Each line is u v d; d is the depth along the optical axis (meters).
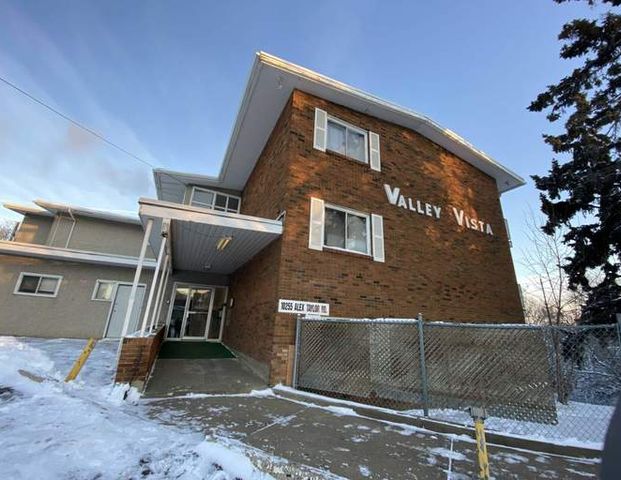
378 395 5.66
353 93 9.08
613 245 8.99
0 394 4.48
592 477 3.10
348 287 7.77
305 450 3.52
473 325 4.87
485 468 2.51
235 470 2.80
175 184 13.41
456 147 11.71
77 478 2.54
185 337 12.63
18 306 12.09
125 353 5.57
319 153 8.45
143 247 6.32
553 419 4.46
